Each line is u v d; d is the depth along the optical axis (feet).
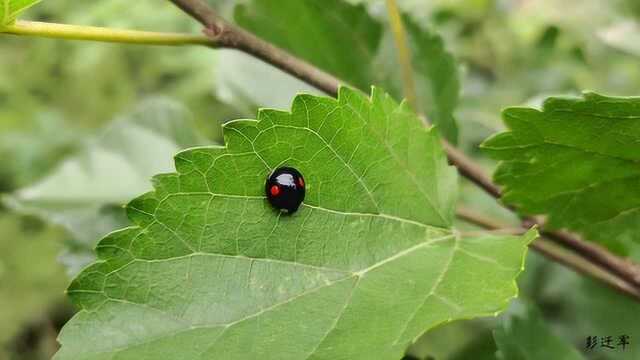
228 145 0.40
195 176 0.39
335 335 0.39
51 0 1.41
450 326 0.74
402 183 0.44
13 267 1.31
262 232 0.40
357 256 0.42
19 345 1.28
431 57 0.58
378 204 0.43
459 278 0.41
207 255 0.39
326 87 0.49
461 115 0.78
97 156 0.70
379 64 0.59
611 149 0.43
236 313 0.39
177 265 0.39
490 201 0.73
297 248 0.41
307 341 0.38
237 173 0.40
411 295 0.40
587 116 0.41
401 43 0.52
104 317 0.38
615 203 0.46
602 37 0.84
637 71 0.93
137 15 1.31
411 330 0.38
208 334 0.38
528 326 0.49
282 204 0.40
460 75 0.61
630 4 0.98
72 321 0.38
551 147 0.43
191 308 0.39
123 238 0.38
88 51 1.53
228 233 0.40
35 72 1.58
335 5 0.58
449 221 0.45
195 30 1.29
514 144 0.43
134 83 1.53
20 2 0.41
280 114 0.40
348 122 0.42
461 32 0.96
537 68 0.83
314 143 0.41
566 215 0.47
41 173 1.39
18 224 1.35
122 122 0.72
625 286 0.52
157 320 0.38
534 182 0.45
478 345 0.52
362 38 0.59
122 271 0.38
